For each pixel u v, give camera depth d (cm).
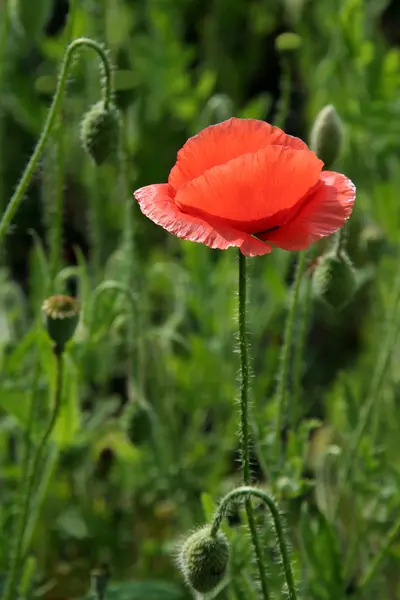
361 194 779
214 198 347
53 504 714
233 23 1080
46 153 728
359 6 748
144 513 758
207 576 410
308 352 997
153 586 593
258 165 342
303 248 353
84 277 574
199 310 765
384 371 596
